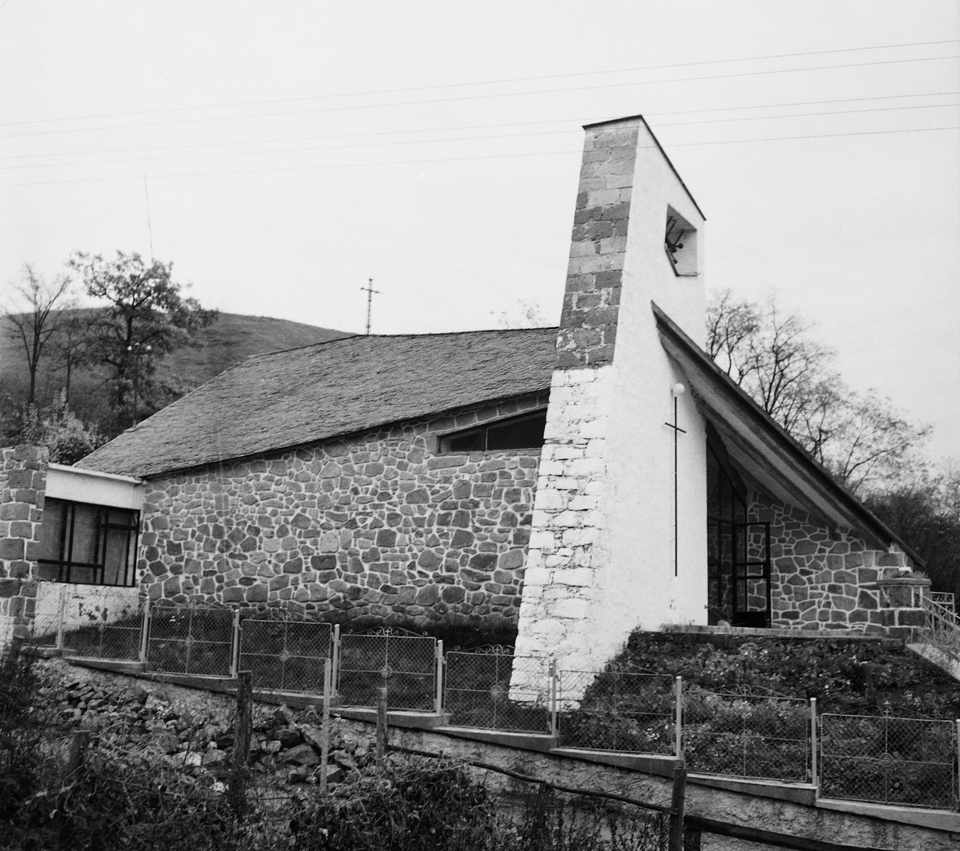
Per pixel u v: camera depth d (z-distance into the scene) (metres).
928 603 15.34
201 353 52.53
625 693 14.24
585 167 16.92
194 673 15.12
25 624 17.03
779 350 42.53
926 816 10.95
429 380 22.00
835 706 13.07
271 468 21.36
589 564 14.78
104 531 21.83
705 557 19.09
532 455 18.59
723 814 11.62
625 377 16.09
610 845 8.62
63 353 48.09
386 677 14.37
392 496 19.86
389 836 8.08
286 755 12.91
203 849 7.71
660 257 17.84
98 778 7.82
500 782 12.36
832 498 18.78
